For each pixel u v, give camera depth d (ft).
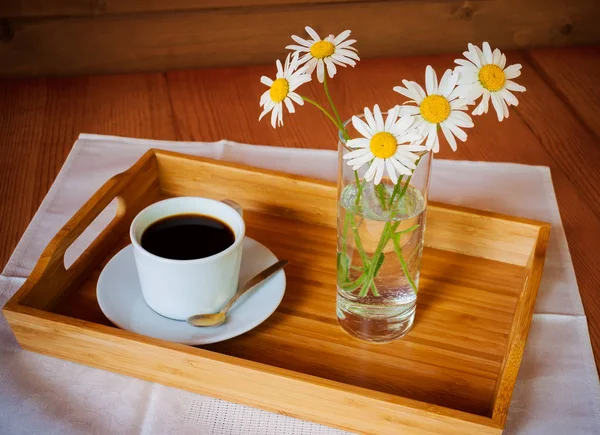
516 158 3.35
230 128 3.51
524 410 2.23
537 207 3.01
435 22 4.16
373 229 2.16
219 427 2.16
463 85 1.97
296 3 3.98
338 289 2.34
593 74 4.07
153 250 2.28
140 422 2.16
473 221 2.59
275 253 2.62
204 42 4.00
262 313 2.31
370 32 4.12
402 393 2.20
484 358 2.31
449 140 1.96
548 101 3.80
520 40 4.32
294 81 2.13
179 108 3.66
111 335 2.17
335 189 2.68
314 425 2.18
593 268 2.76
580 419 2.22
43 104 3.66
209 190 2.83
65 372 2.27
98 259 2.56
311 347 2.32
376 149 1.98
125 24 3.89
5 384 2.23
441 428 2.06
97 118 3.56
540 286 2.64
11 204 2.97
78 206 2.91
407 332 2.37
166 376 2.22
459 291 2.52
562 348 2.42
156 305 2.29
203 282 2.23
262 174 2.73
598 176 3.27
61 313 2.38
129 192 2.67
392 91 3.81
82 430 2.13
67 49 3.90
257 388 2.15
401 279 2.24
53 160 3.24
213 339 2.22
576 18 4.28
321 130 3.50
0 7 3.71
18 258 2.66
